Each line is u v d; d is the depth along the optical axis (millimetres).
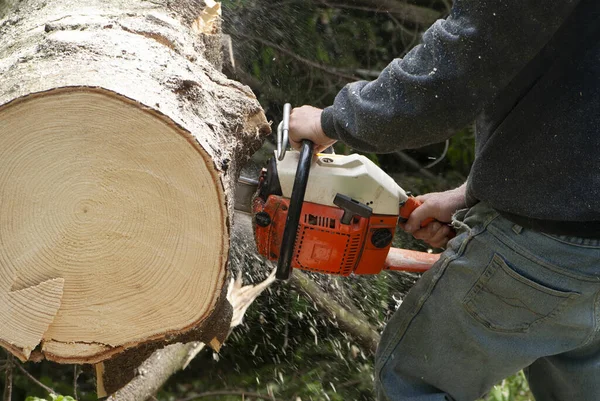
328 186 2926
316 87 6855
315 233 2955
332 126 2736
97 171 2398
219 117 2891
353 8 6695
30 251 2482
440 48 2398
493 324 2918
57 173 2393
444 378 3150
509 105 2650
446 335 3045
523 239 2746
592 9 2418
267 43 6246
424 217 3258
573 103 2482
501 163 2674
